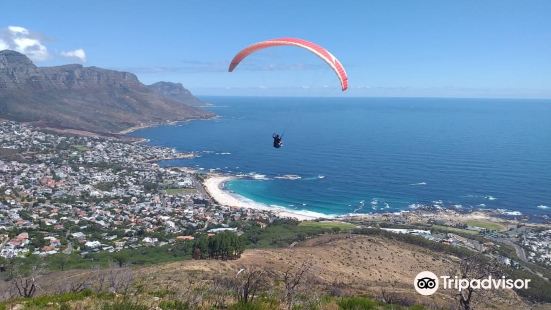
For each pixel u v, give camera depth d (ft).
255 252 222.48
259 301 45.91
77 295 49.98
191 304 45.27
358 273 201.36
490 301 109.09
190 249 283.79
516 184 536.83
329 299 49.80
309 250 237.45
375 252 244.83
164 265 169.99
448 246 281.33
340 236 286.87
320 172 604.08
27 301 47.47
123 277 85.87
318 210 433.07
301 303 47.16
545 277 250.78
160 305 44.29
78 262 255.70
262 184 534.78
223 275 138.10
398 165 650.84
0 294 73.41
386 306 50.96
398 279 201.57
